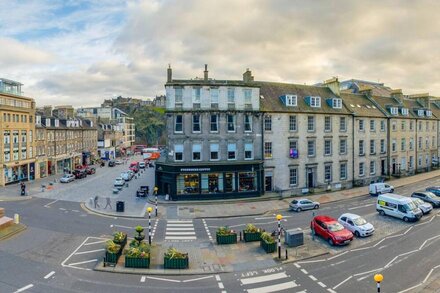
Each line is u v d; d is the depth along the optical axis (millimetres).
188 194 39219
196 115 39875
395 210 30719
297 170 43594
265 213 33812
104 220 31078
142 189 42875
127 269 19812
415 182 49875
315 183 44844
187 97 39719
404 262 20797
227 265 20703
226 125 40594
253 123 41375
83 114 106000
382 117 52438
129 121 139625
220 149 40438
